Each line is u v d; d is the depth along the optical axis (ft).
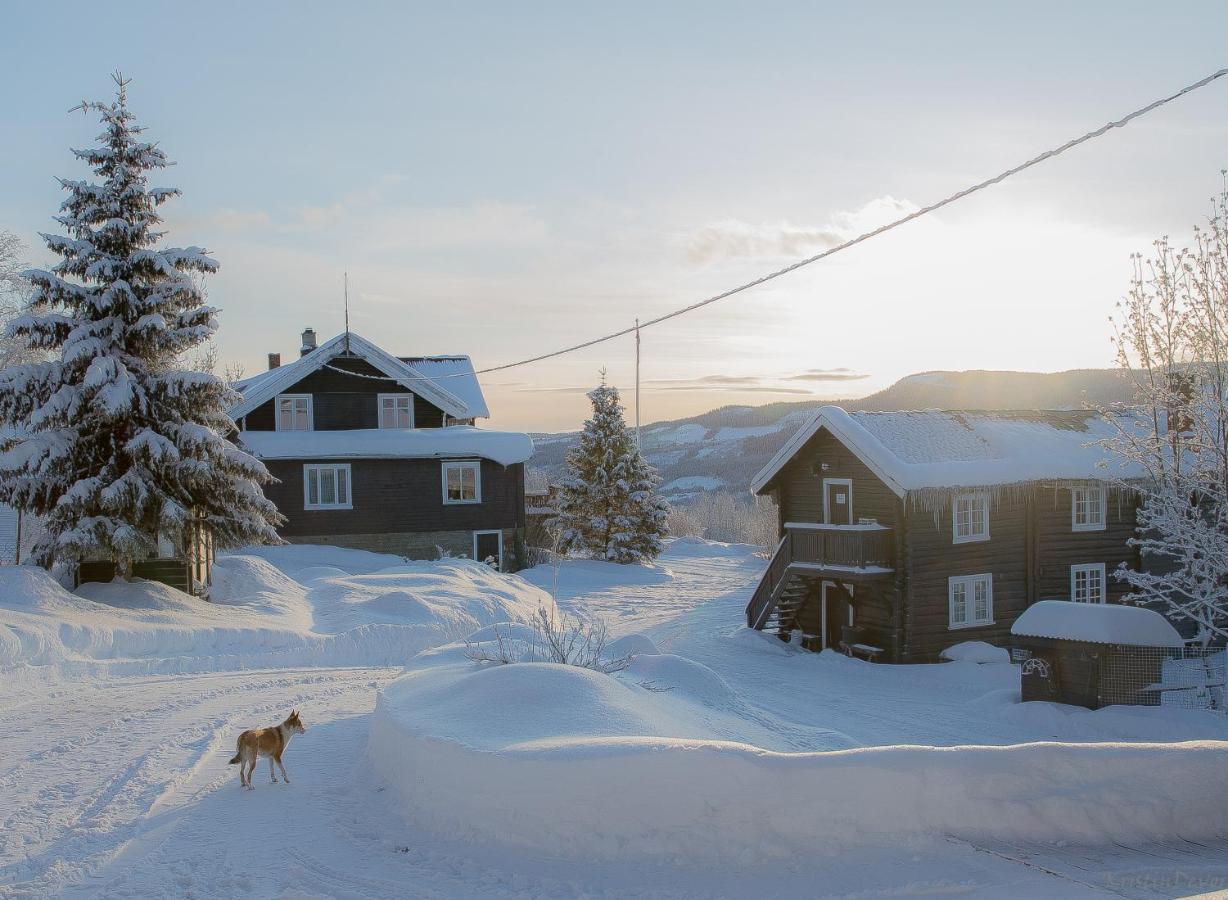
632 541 156.25
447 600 83.82
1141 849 27.17
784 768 27.09
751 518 247.29
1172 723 60.59
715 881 25.38
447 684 38.32
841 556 89.04
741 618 108.06
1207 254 69.97
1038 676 67.10
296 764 36.81
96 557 69.82
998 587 89.97
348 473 128.77
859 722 62.85
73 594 66.54
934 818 27.37
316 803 32.17
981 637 88.84
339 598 83.20
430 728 32.35
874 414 94.53
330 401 135.23
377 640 70.64
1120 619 65.26
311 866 26.91
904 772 27.43
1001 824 27.66
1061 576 91.61
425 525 131.34
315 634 70.13
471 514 133.08
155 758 37.42
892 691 75.05
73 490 67.31
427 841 28.71
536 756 28.02
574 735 31.04
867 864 25.89
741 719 45.65
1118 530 93.71
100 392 67.97
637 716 34.47
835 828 26.84
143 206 72.90
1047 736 60.59
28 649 54.90
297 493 127.13
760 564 168.14
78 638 58.65
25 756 37.86
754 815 26.81
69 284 70.28
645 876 25.73
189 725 43.14
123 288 70.18
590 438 160.04
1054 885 24.47
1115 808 27.91
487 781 28.37
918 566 86.89
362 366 136.77
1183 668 76.43
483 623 79.92
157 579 77.51
